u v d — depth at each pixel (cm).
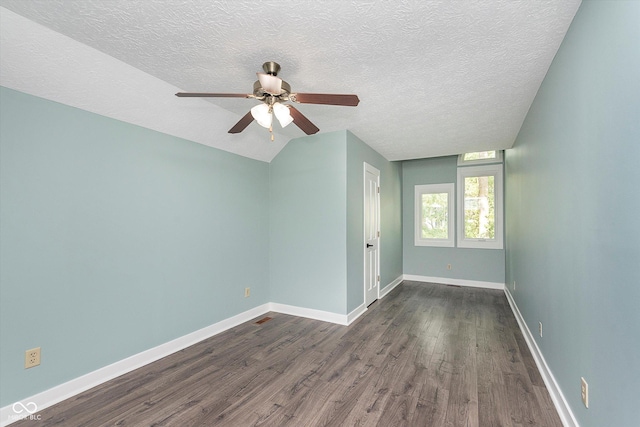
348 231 342
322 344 280
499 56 187
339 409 183
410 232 593
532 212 261
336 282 341
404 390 203
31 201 185
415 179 591
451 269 556
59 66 178
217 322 312
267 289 385
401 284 555
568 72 162
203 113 269
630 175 102
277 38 168
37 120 188
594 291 133
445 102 260
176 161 275
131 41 171
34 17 149
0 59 162
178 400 193
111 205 226
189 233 285
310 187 359
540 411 180
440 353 260
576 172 153
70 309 201
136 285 240
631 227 102
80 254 207
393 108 273
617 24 109
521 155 319
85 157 211
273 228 388
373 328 322
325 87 230
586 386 142
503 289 510
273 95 180
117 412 181
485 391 201
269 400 193
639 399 97
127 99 220
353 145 359
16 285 178
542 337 226
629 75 101
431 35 166
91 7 142
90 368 210
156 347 253
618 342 112
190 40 170
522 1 138
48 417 176
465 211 549
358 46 176
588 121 137
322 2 139
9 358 175
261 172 379
